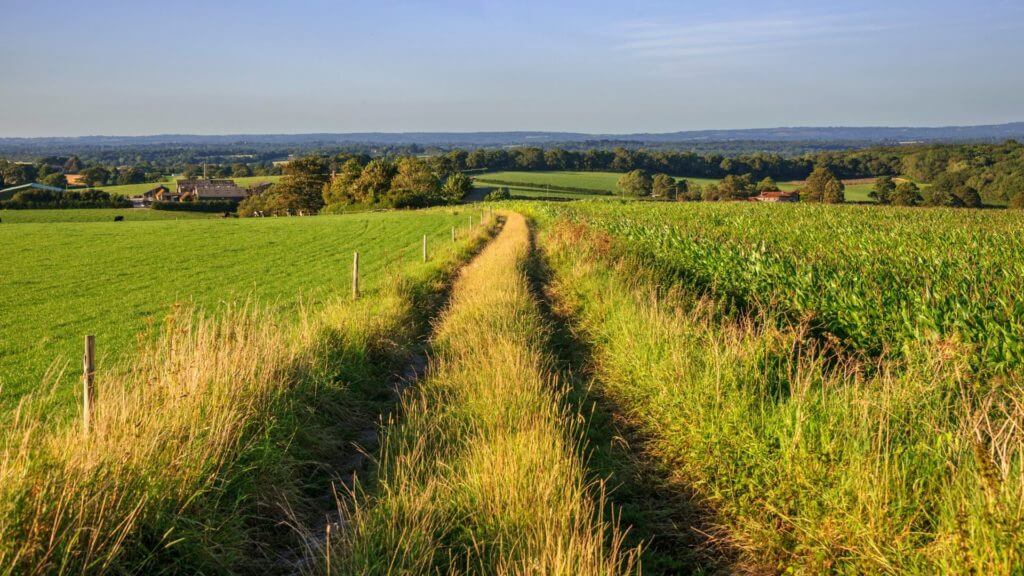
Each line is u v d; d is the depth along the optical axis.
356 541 4.13
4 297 19.27
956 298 9.90
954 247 20.64
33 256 30.52
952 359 6.58
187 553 4.25
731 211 51.09
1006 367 7.50
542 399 6.88
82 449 4.39
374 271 24.20
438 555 4.30
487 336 9.52
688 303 13.19
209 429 5.32
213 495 4.82
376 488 5.39
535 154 177.50
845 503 4.43
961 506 3.88
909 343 8.50
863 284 11.82
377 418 7.66
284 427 6.20
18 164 177.12
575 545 4.02
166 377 5.98
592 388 8.46
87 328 14.69
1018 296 9.62
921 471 4.44
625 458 6.34
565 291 15.43
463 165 173.25
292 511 5.13
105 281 22.72
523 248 23.39
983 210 50.66
